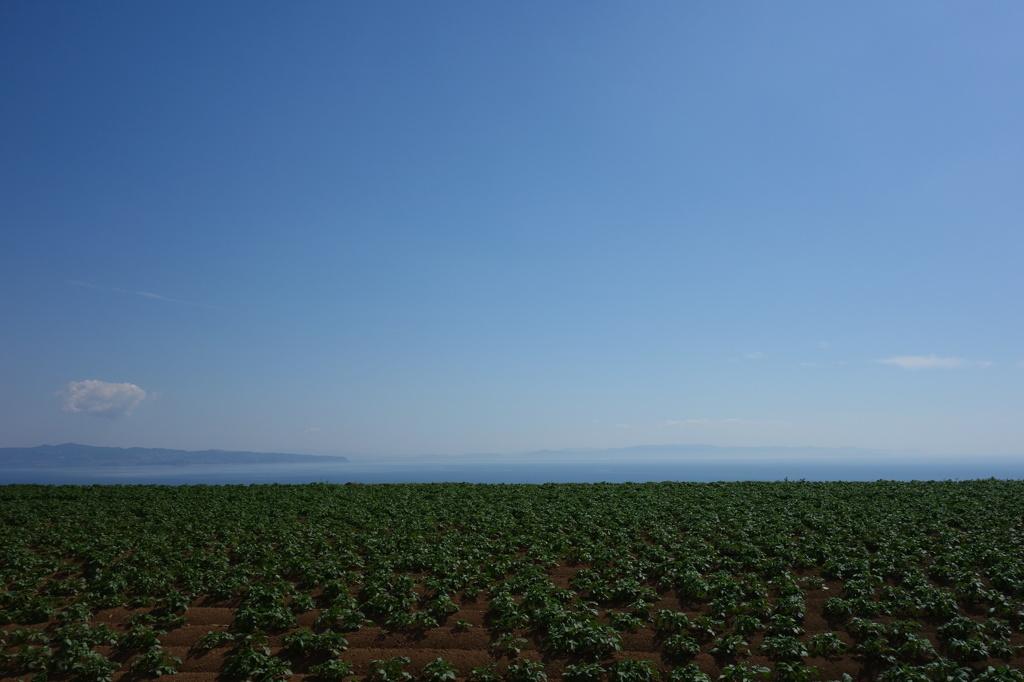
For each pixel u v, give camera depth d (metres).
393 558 21.25
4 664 14.42
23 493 35.84
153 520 27.67
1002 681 12.77
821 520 25.38
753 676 13.63
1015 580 17.55
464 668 14.79
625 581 18.62
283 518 27.94
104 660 14.52
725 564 20.33
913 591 17.34
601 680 14.01
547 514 28.23
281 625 16.52
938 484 37.12
